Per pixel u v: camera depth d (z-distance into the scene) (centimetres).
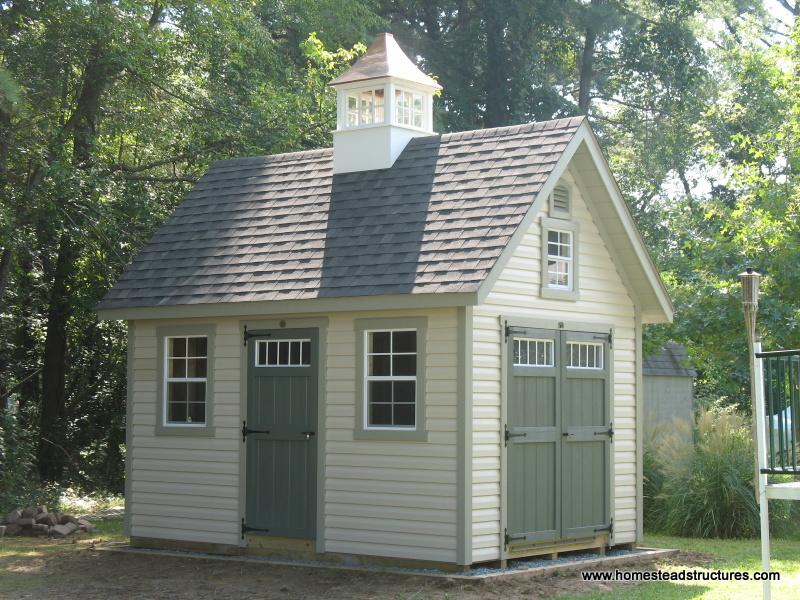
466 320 1251
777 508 1786
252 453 1411
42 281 2419
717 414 1945
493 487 1276
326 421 1350
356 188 1493
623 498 1488
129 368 1539
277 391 1397
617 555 1438
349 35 2764
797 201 2016
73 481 2430
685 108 3612
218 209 1597
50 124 1994
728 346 2044
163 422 1503
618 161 3784
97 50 2028
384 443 1302
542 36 3469
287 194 1558
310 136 2436
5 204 1939
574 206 1441
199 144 2288
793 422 1073
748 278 1294
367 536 1306
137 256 1580
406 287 1257
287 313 1371
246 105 2327
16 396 2644
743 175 2189
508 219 1288
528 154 1385
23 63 1944
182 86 2242
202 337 1485
